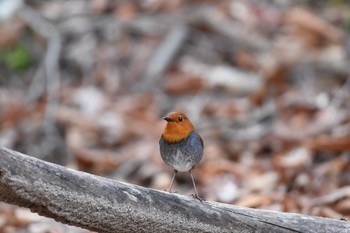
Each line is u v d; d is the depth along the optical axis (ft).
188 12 52.21
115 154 42.47
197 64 49.67
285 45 49.32
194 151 26.22
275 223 21.89
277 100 44.52
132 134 44.70
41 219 32.09
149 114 45.98
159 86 48.83
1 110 47.37
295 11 51.39
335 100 43.75
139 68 50.14
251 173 37.83
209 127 43.93
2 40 50.67
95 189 20.12
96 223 20.42
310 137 40.57
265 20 51.88
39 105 47.29
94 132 44.93
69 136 44.04
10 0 52.26
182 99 47.85
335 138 37.65
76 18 53.06
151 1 53.42
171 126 26.02
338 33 49.98
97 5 53.36
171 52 50.34
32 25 51.47
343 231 22.15
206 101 46.73
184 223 21.12
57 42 50.39
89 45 51.57
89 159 41.09
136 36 52.19
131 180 39.91
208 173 38.32
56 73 48.55
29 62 50.55
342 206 31.91
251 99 45.27
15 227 32.12
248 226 21.67
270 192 34.60
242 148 41.24
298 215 22.30
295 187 35.32
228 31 51.01
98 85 49.49
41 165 19.47
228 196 34.94
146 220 20.77
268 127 42.70
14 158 18.99
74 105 47.47
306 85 45.91
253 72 48.55
